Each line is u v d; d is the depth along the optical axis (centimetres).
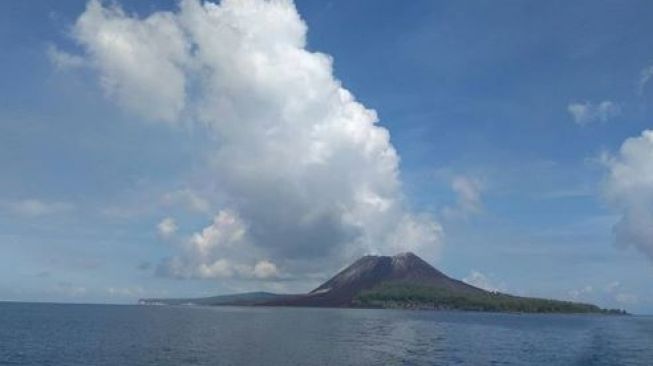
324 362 10450
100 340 13975
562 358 12131
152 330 18250
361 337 17000
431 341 16088
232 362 10131
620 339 18562
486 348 14300
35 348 11862
